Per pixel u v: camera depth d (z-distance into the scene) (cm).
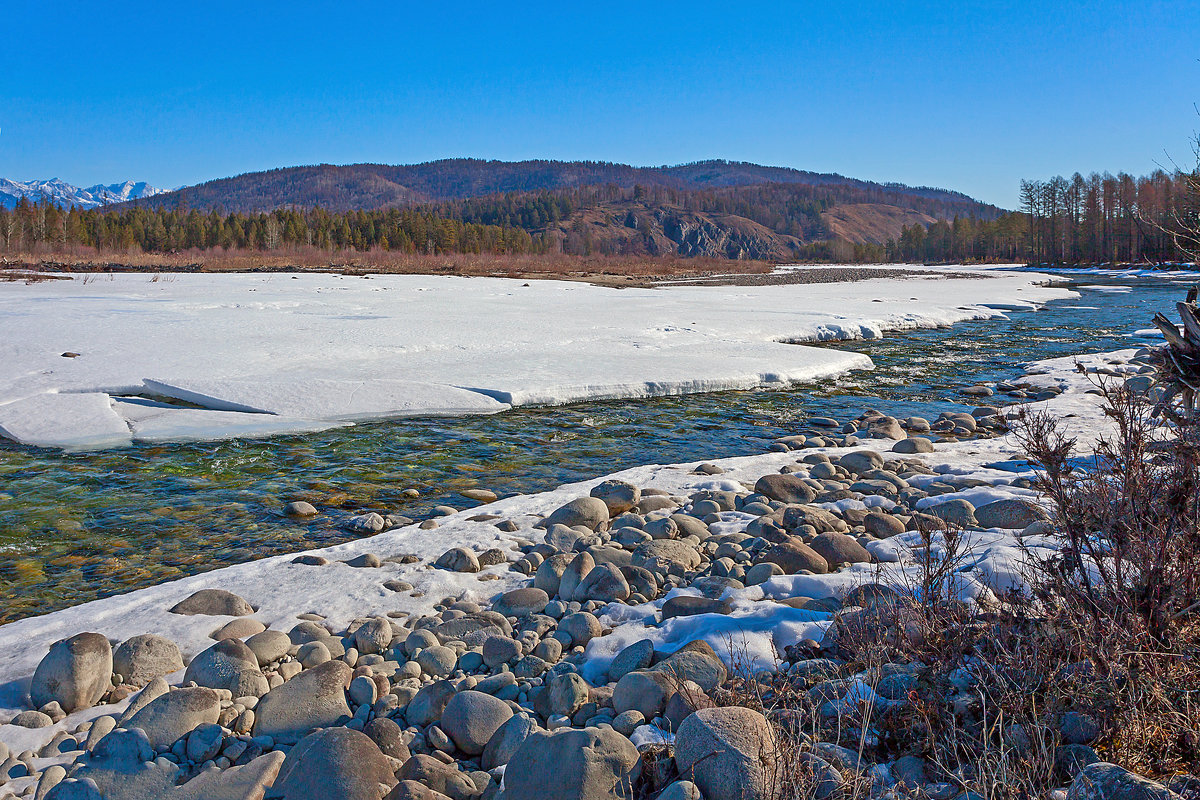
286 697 315
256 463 798
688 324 1994
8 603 472
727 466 773
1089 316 2508
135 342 1503
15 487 711
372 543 555
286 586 470
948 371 1445
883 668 285
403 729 305
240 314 2083
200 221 10706
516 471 787
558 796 234
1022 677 249
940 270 7488
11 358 1301
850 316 2298
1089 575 309
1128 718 232
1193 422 299
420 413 1030
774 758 224
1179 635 246
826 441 889
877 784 228
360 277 4531
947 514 547
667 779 242
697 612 400
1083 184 8269
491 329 1828
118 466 781
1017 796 206
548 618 412
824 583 429
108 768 270
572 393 1152
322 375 1225
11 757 289
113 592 491
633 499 643
